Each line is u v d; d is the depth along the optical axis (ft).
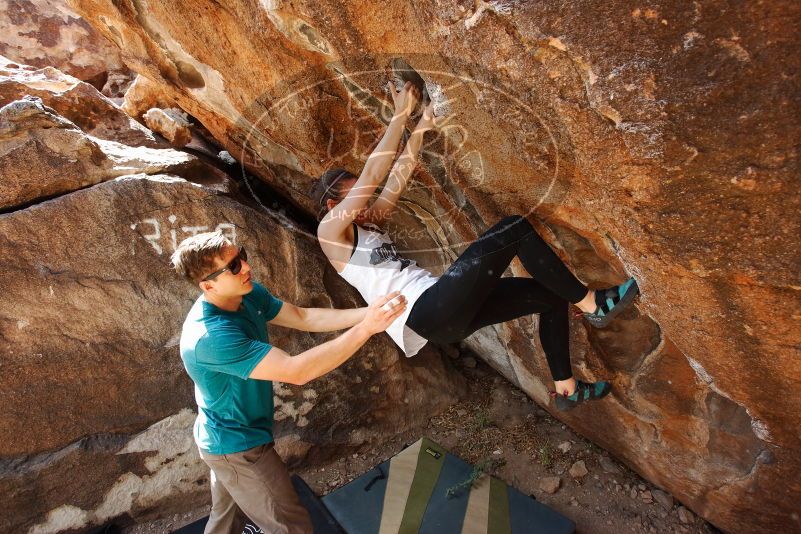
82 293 8.43
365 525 8.80
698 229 4.39
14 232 7.98
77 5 8.08
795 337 4.98
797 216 3.93
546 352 6.78
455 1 4.29
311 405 10.29
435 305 5.85
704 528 9.02
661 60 3.67
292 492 6.53
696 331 5.65
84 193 8.30
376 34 5.16
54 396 8.56
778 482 7.20
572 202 5.83
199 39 7.02
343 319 6.79
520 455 10.61
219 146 11.66
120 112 10.34
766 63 3.42
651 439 8.88
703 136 3.83
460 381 12.23
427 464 9.84
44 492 8.68
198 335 5.66
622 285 5.92
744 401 6.39
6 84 9.36
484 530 8.62
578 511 9.48
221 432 6.16
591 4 3.71
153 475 9.31
